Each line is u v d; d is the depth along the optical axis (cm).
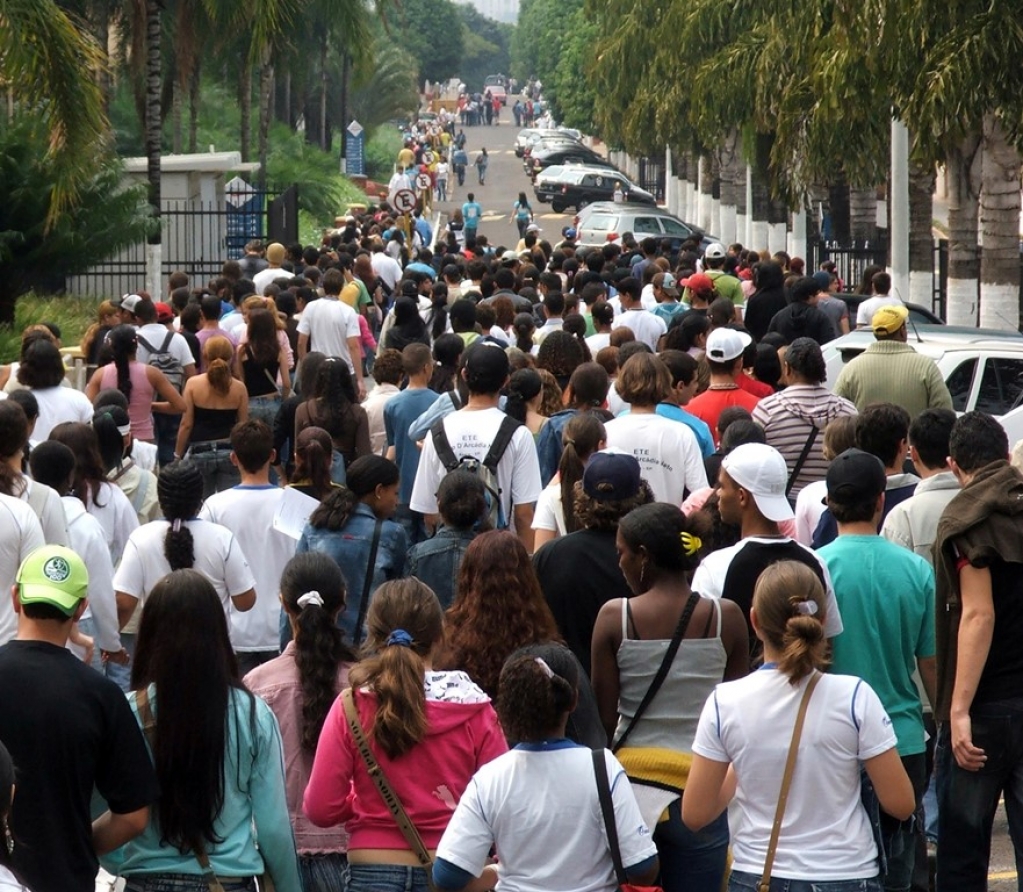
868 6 5200
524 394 2573
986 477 1558
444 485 1897
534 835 1215
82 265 6675
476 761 1329
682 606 1449
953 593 1552
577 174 17275
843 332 4650
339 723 1326
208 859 1259
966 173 6003
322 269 5534
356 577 1908
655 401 2142
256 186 11962
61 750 1210
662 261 5138
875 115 6438
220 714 1254
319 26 15238
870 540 1577
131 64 10456
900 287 6725
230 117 15412
